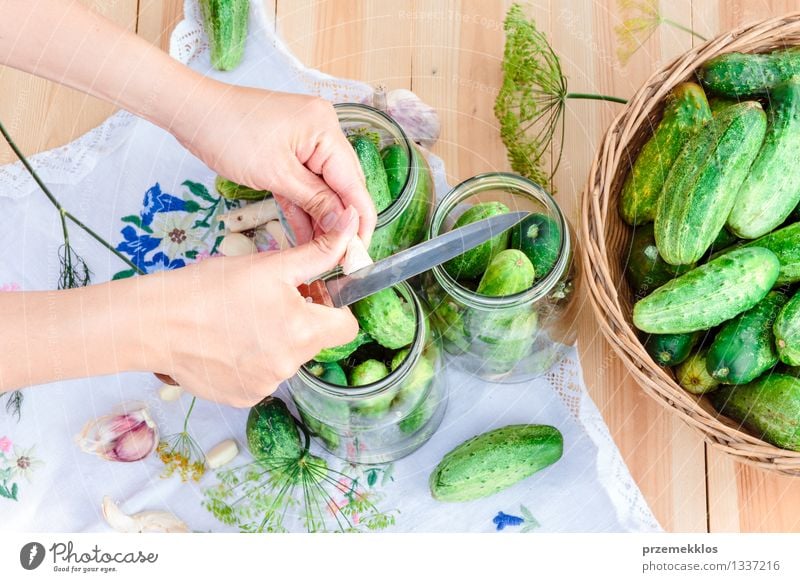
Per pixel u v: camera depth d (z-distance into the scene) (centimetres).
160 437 73
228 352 54
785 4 79
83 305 52
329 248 54
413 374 61
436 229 62
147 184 77
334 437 67
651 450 73
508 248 61
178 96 60
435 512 71
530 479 71
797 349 59
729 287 59
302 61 81
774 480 72
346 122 66
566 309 64
